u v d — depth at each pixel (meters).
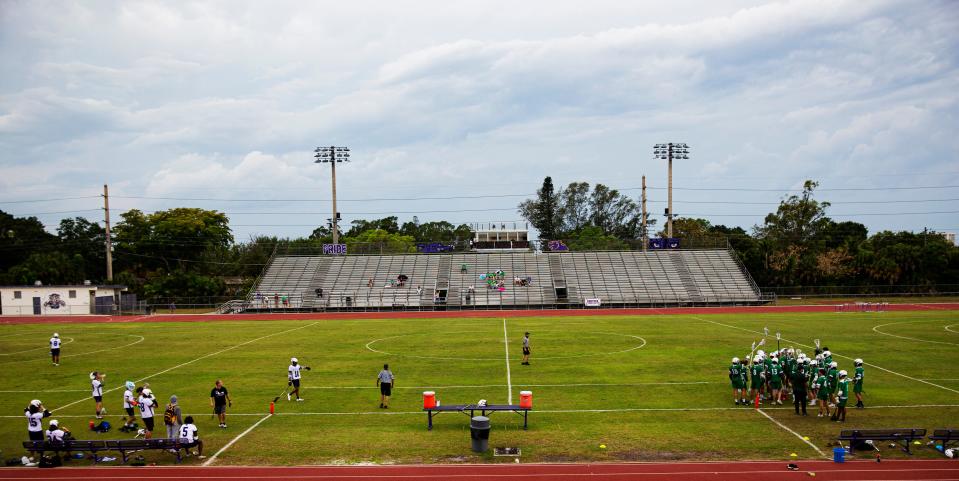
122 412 29.84
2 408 30.73
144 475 21.52
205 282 97.81
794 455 22.31
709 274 94.06
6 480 21.33
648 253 99.81
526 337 39.66
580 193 165.62
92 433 26.64
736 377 29.17
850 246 104.75
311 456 22.91
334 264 98.25
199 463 22.45
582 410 28.42
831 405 28.67
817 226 109.56
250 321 71.69
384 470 21.44
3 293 82.56
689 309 80.44
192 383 35.59
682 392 31.64
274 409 29.41
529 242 104.06
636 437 24.47
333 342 51.31
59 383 36.44
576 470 21.19
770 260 104.88
